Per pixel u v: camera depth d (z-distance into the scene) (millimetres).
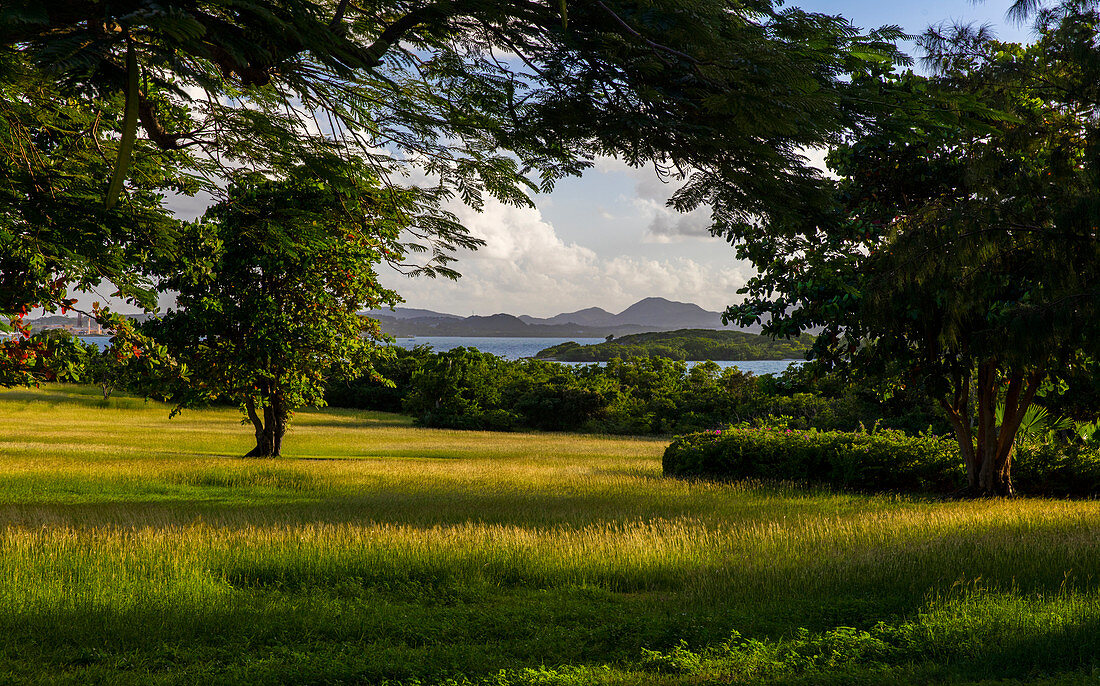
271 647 6141
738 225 5445
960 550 8992
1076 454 17453
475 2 3762
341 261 26016
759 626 6664
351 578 8250
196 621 6574
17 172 6441
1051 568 8055
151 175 7203
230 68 4141
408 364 74688
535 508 15242
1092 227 10539
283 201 6445
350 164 5738
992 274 12211
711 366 75250
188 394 27156
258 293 26234
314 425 57156
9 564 8211
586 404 65875
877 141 4691
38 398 60094
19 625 6352
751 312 16531
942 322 13789
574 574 8602
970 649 5676
